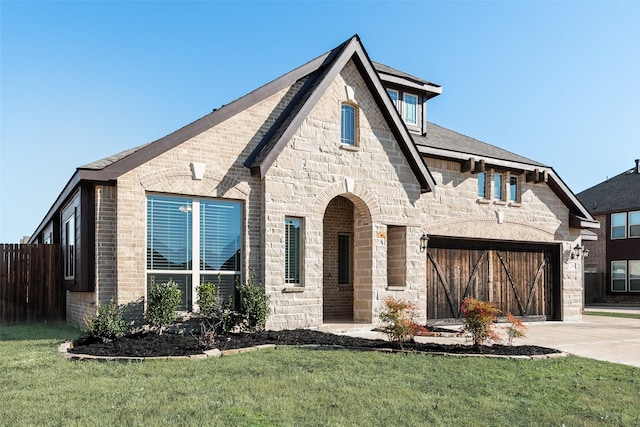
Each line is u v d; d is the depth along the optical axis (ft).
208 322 39.45
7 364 28.81
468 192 59.93
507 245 63.52
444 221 57.47
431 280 56.39
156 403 21.95
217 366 29.07
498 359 34.22
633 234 124.16
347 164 48.88
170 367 28.58
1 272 52.54
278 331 42.50
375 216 50.08
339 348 36.04
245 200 44.01
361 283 50.39
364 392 24.95
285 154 45.29
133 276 38.73
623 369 33.68
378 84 50.39
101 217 38.58
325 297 55.21
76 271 42.32
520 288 64.23
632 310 97.19
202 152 42.34
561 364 33.99
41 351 32.83
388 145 51.70
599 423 22.25
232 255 43.65
